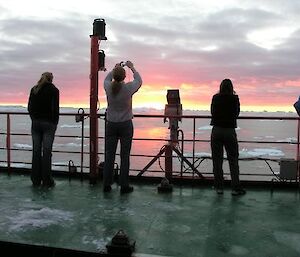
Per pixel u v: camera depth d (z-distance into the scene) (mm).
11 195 5102
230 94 5133
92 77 5734
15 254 3406
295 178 5598
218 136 5184
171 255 3227
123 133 5238
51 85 5492
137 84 5180
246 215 4355
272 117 5527
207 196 5191
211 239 3604
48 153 5547
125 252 3162
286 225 4031
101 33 5668
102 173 6070
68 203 4738
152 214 4332
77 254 3240
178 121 6051
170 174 5922
